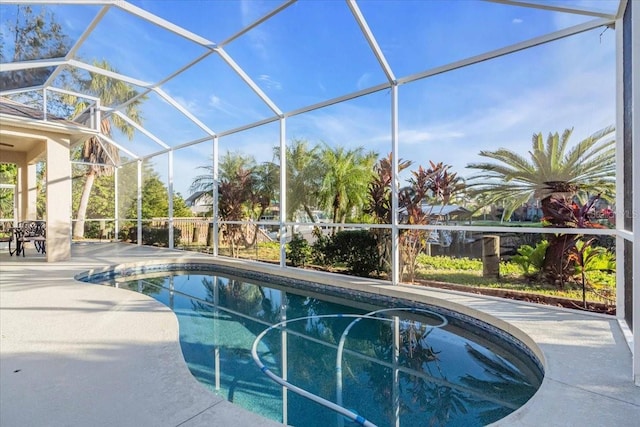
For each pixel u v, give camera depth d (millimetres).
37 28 5078
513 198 4914
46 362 2656
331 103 6270
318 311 5176
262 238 8242
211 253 9641
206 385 3000
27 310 4043
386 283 5664
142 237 12070
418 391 2916
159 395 2184
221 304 5629
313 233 7164
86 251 10047
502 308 4141
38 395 2180
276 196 7922
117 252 9820
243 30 5250
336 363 3461
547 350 2916
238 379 3107
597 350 2908
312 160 7148
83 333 3279
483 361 3496
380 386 2990
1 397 2154
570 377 2455
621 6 3354
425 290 5121
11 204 13828
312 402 2748
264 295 6176
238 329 4438
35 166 10727
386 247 5984
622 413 2023
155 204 11484
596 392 2256
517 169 4867
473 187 5234
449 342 3971
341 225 6176
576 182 4461
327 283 6172
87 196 12625
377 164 6176
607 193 4219
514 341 3531
